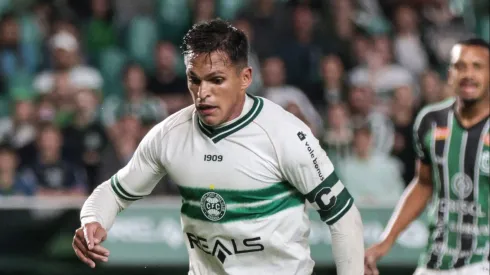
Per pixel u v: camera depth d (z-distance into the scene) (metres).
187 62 12.23
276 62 32.25
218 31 12.16
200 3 35.91
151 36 35.94
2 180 27.80
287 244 12.95
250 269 13.05
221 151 12.60
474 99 16.16
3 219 24.78
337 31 34.97
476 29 37.97
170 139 12.96
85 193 28.61
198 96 12.15
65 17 36.34
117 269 25.08
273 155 12.52
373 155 29.56
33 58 35.06
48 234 24.91
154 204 24.78
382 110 31.55
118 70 34.97
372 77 33.72
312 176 12.59
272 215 12.75
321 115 32.88
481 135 16.30
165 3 36.59
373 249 16.70
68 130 30.11
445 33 36.72
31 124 31.06
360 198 28.03
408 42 35.75
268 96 32.06
